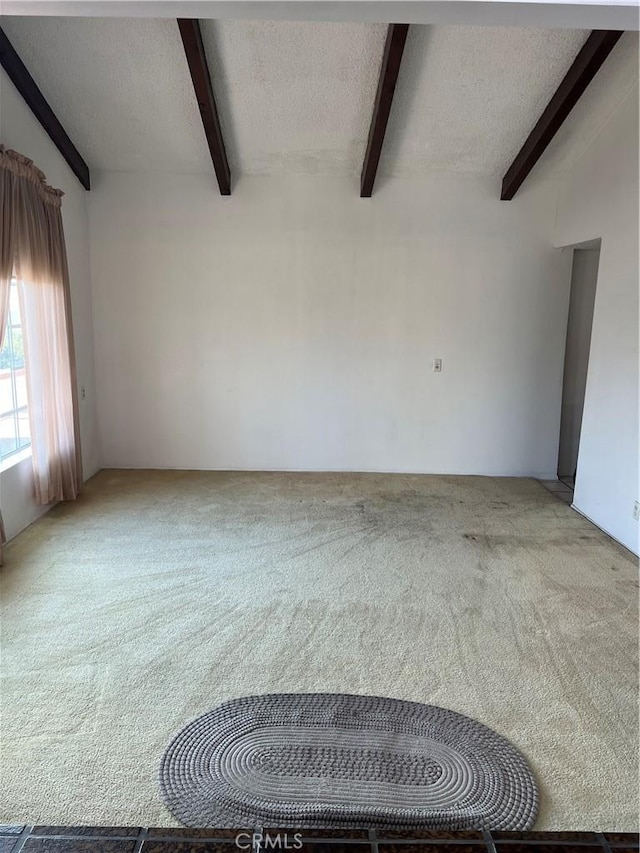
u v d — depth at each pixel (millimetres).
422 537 3834
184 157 4625
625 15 1969
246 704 2180
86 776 1835
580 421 5465
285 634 2656
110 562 3373
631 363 3635
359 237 4977
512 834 1613
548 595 3062
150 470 5277
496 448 5340
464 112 3996
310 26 3258
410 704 2201
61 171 4379
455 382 5227
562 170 4719
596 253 5184
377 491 4789
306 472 5309
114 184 4867
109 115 4098
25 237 3523
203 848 1548
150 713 2125
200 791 1782
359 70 3594
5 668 2369
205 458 5332
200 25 3260
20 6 1874
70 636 2609
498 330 5141
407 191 4906
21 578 3160
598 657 2523
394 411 5270
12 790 1779
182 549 3574
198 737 2008
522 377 5219
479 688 2305
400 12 1946
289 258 5004
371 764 1908
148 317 5074
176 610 2852
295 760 1915
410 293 5070
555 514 4305
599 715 2168
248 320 5098
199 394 5215
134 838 1570
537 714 2166
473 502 4559
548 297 5082
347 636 2650
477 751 1979
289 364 5176
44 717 2096
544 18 1991
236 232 4957
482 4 1916
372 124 4039
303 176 4875
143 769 1867
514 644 2611
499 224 4961
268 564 3387
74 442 4328
